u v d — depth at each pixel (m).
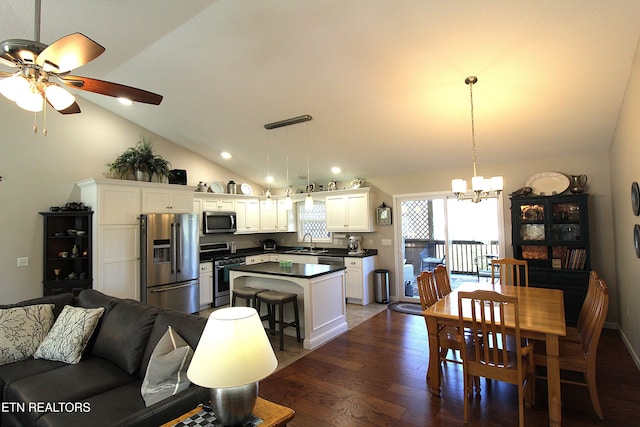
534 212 4.39
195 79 3.84
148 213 4.73
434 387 2.69
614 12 2.41
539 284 4.24
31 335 2.63
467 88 3.43
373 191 6.09
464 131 4.21
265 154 5.79
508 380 2.22
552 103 3.46
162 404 1.60
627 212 3.29
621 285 3.78
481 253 5.17
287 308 4.38
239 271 4.35
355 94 3.76
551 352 2.20
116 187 4.45
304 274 3.84
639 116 2.64
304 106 4.12
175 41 3.22
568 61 2.89
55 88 2.03
